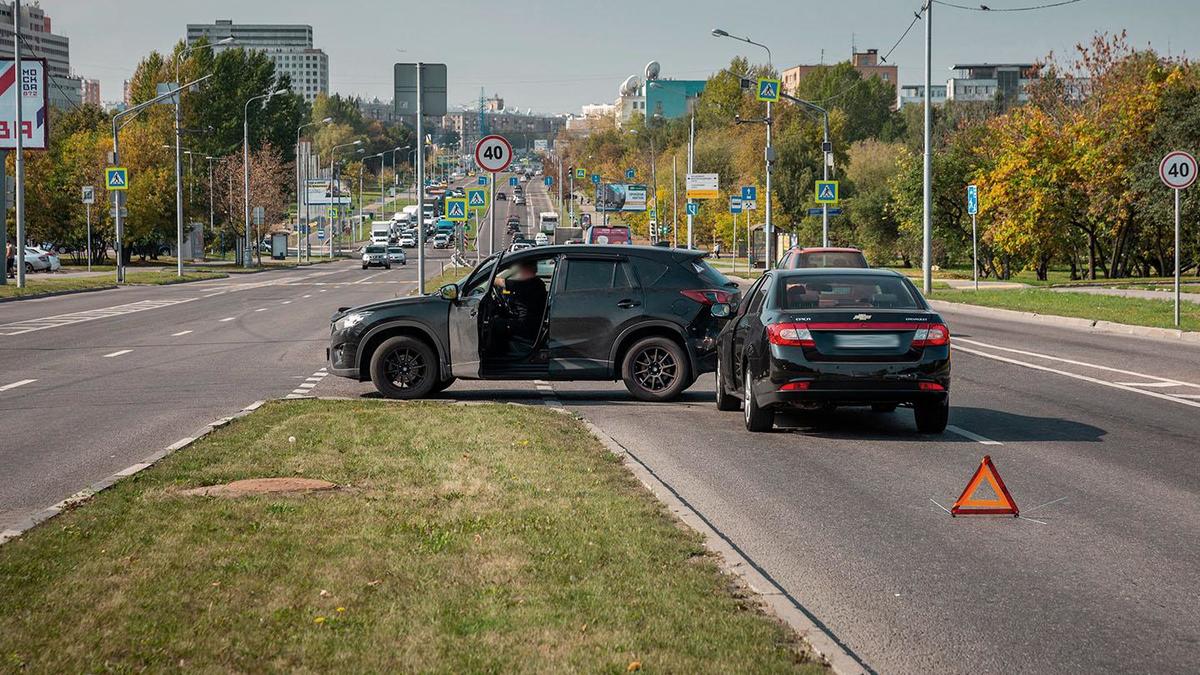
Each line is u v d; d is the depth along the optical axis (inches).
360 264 4153.5
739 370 534.6
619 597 241.9
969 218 2519.7
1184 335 960.3
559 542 286.4
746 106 5036.9
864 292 505.0
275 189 4247.0
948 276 2479.1
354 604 234.5
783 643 217.3
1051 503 365.1
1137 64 2466.8
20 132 1800.0
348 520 306.8
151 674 196.2
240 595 239.8
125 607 231.3
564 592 244.4
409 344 611.5
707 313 613.3
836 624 246.5
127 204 3319.4
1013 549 309.4
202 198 4224.9
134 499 332.5
